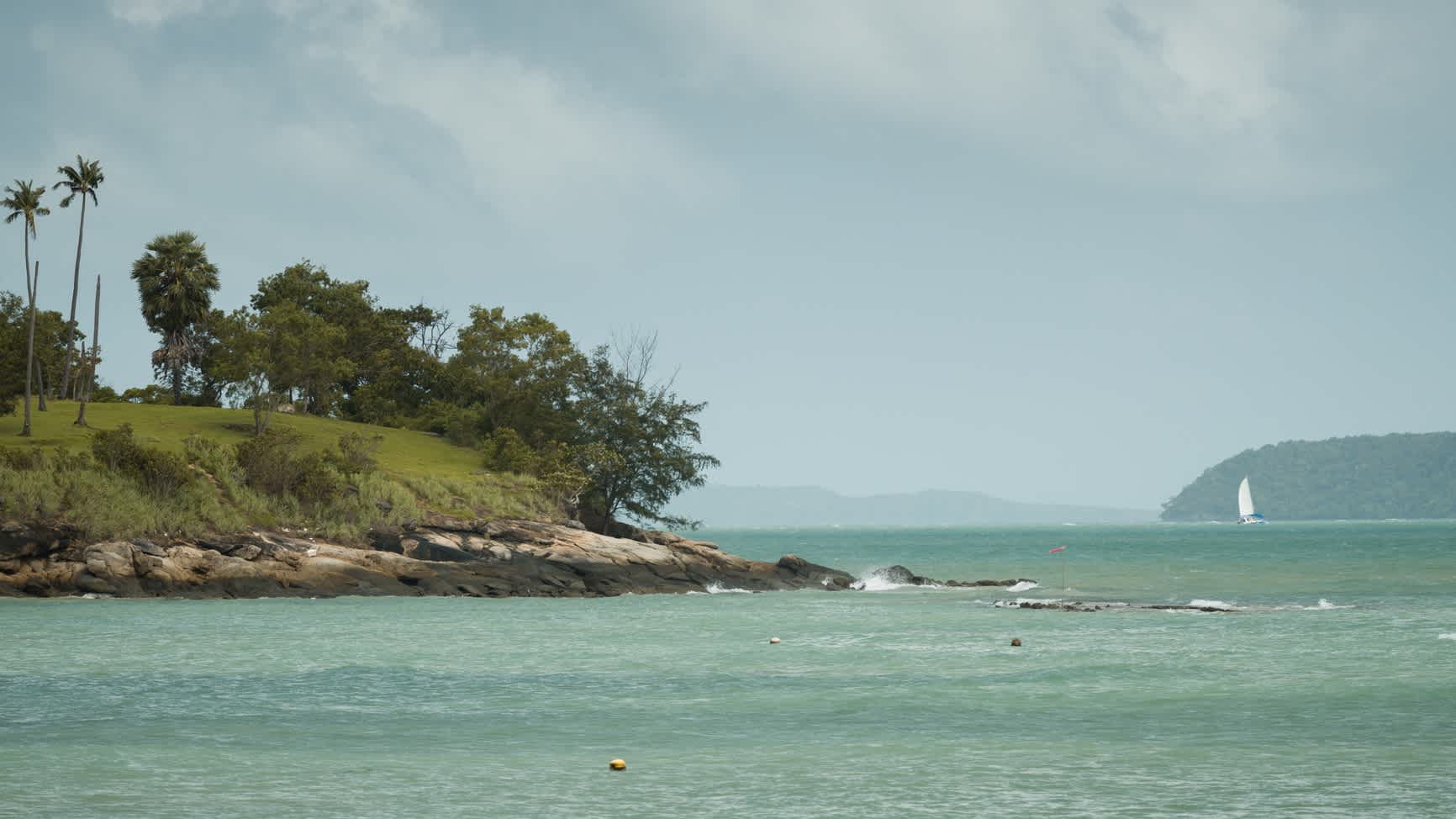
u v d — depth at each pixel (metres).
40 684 33.78
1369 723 26.73
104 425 85.62
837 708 29.70
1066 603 61.41
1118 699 30.67
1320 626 48.28
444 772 22.55
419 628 49.53
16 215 83.06
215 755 24.09
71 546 63.91
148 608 57.88
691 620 54.00
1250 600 64.38
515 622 52.41
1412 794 20.38
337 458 78.75
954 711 29.14
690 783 21.64
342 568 67.31
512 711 29.53
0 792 20.86
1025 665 37.41
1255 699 30.27
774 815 19.44
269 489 73.69
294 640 44.75
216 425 90.31
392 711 29.53
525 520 78.50
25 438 78.25
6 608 57.31
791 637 46.12
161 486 69.31
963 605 63.56
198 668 37.06
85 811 19.55
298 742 25.41
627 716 28.62
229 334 89.06
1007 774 22.27
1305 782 21.33
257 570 65.56
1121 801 20.20
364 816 19.34
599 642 44.28
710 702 30.70
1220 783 21.36
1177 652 40.22
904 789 21.12
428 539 71.75
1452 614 53.25
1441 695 30.27
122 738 25.84
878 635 47.00
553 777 22.12
